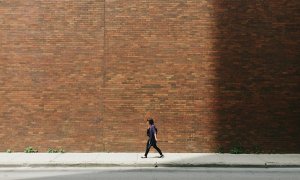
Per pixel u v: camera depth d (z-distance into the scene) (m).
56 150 19.11
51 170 15.00
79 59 19.30
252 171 14.85
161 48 19.28
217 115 19.17
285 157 17.78
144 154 18.41
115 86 19.25
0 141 19.14
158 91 19.20
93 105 19.22
